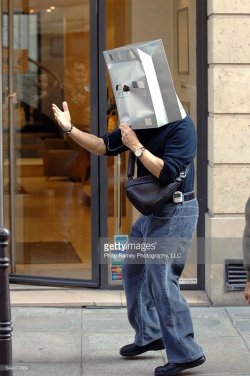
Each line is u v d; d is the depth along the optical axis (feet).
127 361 22.43
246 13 26.04
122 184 27.94
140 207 20.21
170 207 20.53
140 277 21.84
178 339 20.81
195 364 21.02
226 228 26.61
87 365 22.17
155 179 20.24
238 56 26.16
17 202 30.86
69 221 34.47
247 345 23.63
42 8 33.30
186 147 20.21
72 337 24.35
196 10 27.04
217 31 26.12
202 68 27.14
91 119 27.84
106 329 25.05
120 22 27.71
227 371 21.68
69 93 32.60
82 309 26.91
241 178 26.50
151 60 19.92
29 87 33.40
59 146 35.45
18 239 30.55
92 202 28.04
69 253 31.71
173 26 27.50
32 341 23.99
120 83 20.20
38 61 33.42
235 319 25.80
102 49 27.58
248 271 17.66
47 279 28.76
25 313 26.45
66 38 33.12
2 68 29.22
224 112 26.27
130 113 20.18
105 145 21.75
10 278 29.09
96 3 27.50
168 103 20.15
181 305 20.85
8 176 29.71
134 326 22.35
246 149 26.40
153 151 20.49
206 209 27.37
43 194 34.58
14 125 30.50
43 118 34.37
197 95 27.25
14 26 30.71
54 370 21.81
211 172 26.76
